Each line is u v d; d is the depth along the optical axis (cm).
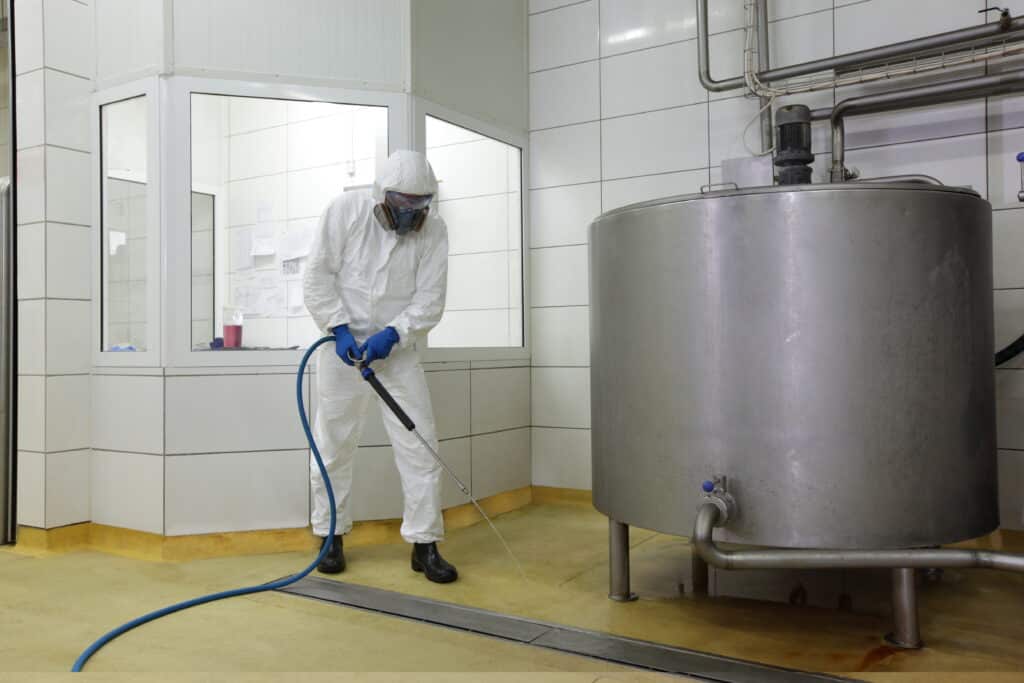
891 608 207
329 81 282
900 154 282
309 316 298
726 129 316
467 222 328
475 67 328
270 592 222
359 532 280
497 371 338
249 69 274
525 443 356
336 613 203
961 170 271
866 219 171
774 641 183
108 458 277
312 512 256
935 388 174
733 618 200
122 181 280
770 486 176
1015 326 264
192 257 270
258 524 269
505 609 207
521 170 359
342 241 231
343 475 248
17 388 280
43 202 271
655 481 192
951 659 170
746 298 178
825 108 291
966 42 256
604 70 344
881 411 171
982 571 240
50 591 225
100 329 282
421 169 219
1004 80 252
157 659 172
